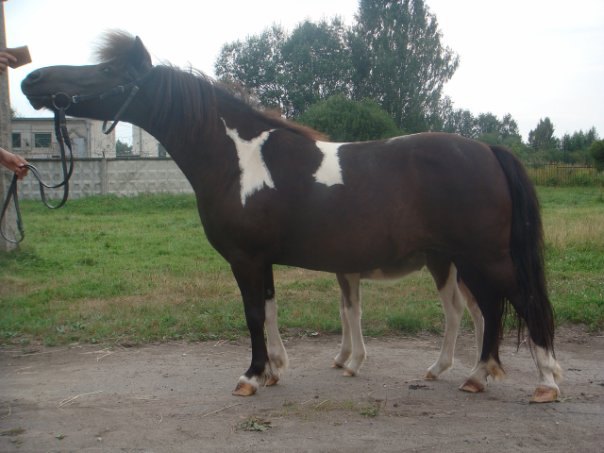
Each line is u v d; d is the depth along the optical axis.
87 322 6.31
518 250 4.05
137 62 4.40
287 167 4.23
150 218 15.94
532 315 4.04
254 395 4.36
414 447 3.40
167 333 5.97
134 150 31.97
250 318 4.34
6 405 4.19
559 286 7.62
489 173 4.04
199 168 4.37
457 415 3.91
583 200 19.55
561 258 9.53
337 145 4.36
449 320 4.73
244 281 4.31
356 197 4.11
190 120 4.34
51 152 24.89
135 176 20.42
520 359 5.33
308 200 4.16
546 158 43.97
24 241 11.07
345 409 4.04
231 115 4.39
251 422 3.78
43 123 24.81
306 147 4.31
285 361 4.65
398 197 4.09
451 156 4.06
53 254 10.35
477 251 4.08
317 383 4.66
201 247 11.31
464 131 72.00
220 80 4.69
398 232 4.12
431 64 36.47
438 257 4.68
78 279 8.37
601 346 5.67
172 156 4.50
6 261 9.23
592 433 3.58
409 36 36.06
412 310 6.56
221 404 4.17
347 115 23.09
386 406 4.11
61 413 4.02
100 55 4.43
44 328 6.07
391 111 36.06
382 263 4.25
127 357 5.36
